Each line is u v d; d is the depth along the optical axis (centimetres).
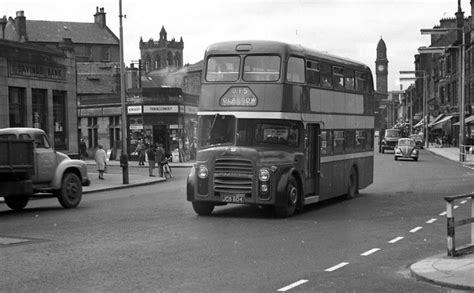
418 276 880
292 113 1616
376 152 6875
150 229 1393
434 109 8431
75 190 1972
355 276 902
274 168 1557
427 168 3872
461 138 4675
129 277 891
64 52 3341
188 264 986
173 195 2375
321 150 1794
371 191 2370
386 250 1116
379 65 18862
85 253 1090
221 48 1638
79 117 6319
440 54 7831
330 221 1521
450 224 1005
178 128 5488
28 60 3030
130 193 2580
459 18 6625
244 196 1563
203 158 1608
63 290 813
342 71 1988
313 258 1040
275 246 1157
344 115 1997
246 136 1595
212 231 1355
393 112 16400
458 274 877
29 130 1878
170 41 13725
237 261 1012
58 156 1936
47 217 1673
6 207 2050
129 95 5556
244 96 1602
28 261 1017
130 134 5594
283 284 847
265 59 1608
